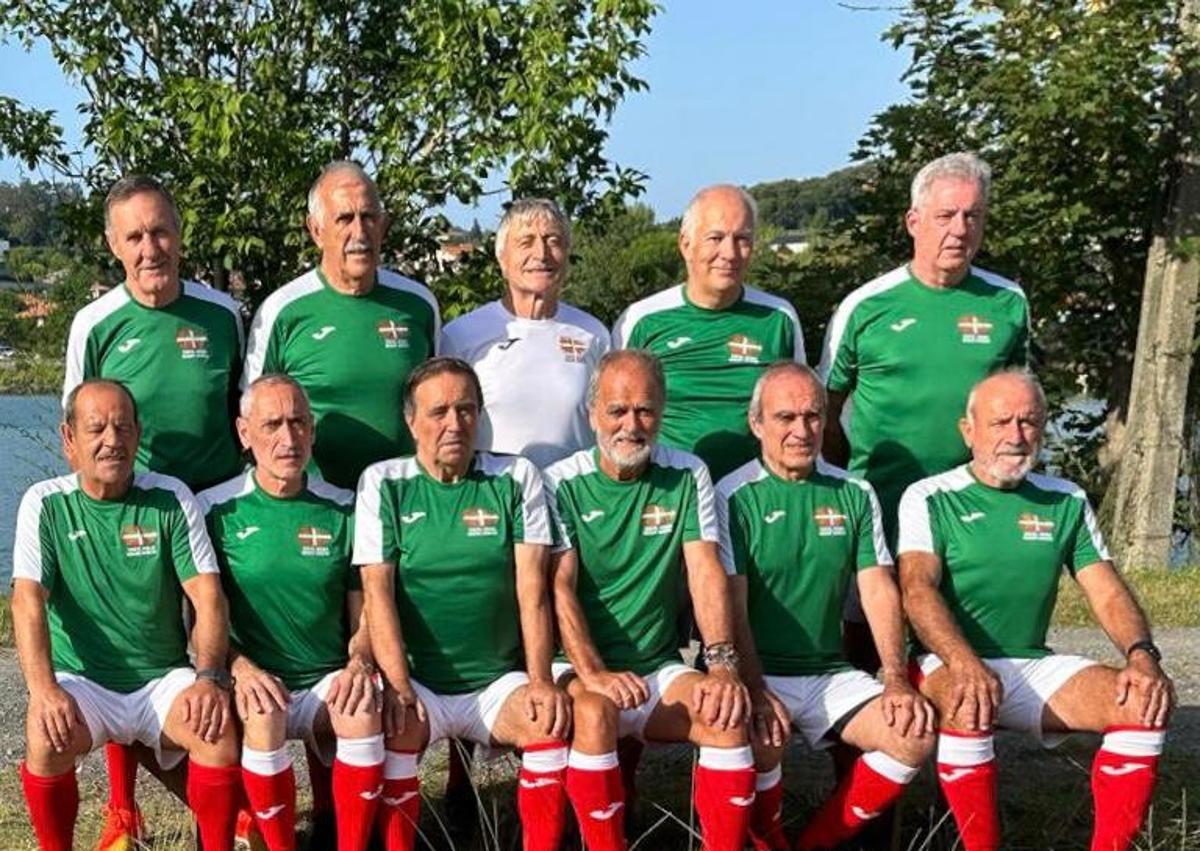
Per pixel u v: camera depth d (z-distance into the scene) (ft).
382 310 17.80
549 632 16.11
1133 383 48.29
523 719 15.53
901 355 17.97
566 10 39.32
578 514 16.44
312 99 42.37
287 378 16.29
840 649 17.12
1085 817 18.89
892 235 52.75
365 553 16.05
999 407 16.52
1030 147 48.70
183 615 16.56
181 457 17.63
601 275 51.85
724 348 18.12
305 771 20.94
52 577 15.88
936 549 16.76
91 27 41.32
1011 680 16.69
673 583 16.67
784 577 16.71
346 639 16.62
